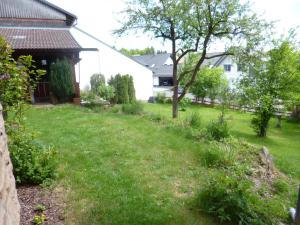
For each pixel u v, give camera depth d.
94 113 10.40
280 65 13.88
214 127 7.71
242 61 13.20
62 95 12.08
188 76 21.08
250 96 14.76
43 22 16.17
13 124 4.46
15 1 15.70
